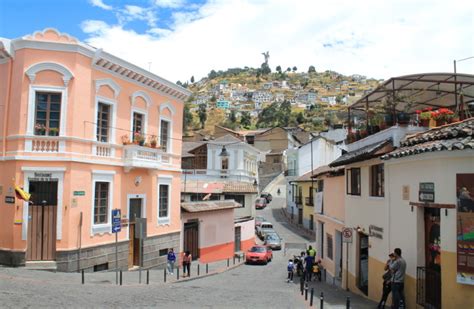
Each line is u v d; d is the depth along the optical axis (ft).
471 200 36.17
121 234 73.10
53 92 62.95
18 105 62.03
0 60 64.13
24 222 61.16
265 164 272.92
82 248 64.23
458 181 36.99
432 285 40.78
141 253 77.05
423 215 42.91
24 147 61.57
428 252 42.52
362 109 72.02
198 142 184.34
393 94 55.72
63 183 62.28
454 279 36.81
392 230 48.98
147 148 77.10
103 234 68.95
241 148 166.71
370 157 53.06
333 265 79.20
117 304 43.47
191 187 145.38
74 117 63.41
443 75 53.57
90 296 46.80
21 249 60.90
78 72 63.98
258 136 290.76
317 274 84.53
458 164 37.27
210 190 141.79
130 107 75.72
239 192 146.61
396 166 47.91
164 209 87.04
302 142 309.22
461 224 36.45
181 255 94.02
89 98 66.23
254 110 579.07
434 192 39.52
